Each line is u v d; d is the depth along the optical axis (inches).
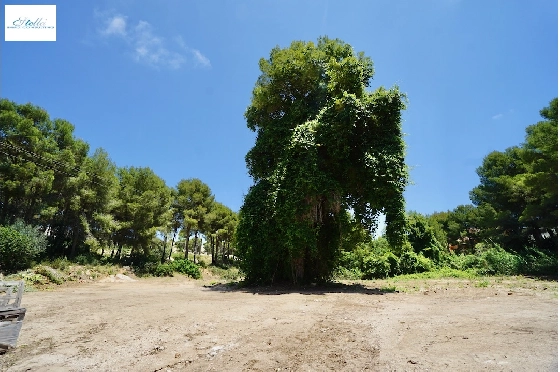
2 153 860.6
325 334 226.5
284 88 756.6
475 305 334.6
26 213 965.2
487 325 235.9
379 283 700.7
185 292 589.6
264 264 671.1
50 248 1034.1
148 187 1349.7
